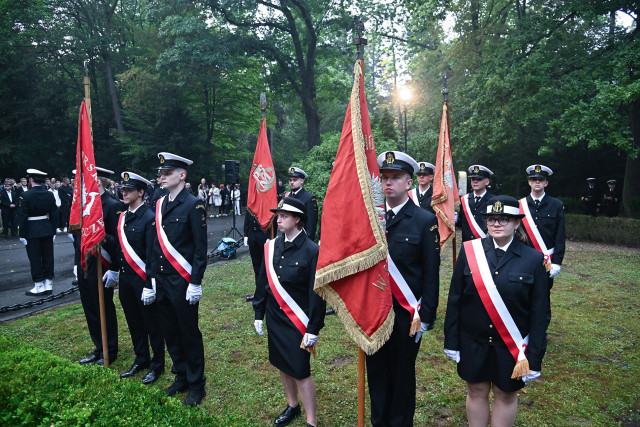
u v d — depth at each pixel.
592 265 10.05
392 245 3.34
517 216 3.00
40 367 3.28
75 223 5.16
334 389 4.34
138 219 4.77
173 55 20.73
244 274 9.16
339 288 2.98
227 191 23.27
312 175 10.46
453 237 6.05
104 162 28.23
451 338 3.18
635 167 16.14
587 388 4.29
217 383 4.50
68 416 2.59
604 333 5.70
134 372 4.78
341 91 27.45
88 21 28.16
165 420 2.58
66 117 28.78
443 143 6.10
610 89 12.22
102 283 4.81
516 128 16.80
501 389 2.96
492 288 2.96
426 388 4.34
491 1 20.84
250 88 28.44
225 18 22.55
